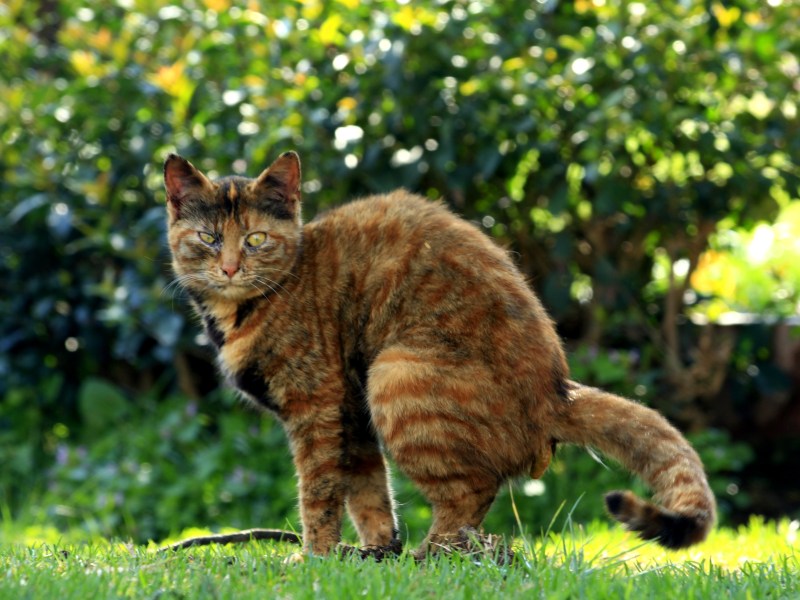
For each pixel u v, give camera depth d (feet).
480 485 18.58
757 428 34.09
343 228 20.44
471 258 19.15
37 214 33.58
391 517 20.97
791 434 33.86
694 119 29.40
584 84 30.42
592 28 31.45
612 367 30.63
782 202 32.81
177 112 31.68
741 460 32.17
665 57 30.14
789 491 33.73
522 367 18.43
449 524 18.58
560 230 32.81
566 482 29.91
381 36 29.09
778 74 30.45
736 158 30.71
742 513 32.76
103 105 33.45
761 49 29.99
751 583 15.90
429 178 32.35
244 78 31.58
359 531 20.89
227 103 30.73
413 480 18.65
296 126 30.42
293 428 19.80
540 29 31.35
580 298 34.06
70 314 34.86
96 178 33.47
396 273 19.31
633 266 32.96
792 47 30.73
